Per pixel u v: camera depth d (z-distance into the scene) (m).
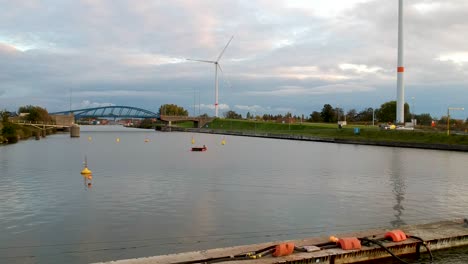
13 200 36.44
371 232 23.31
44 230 27.14
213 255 19.19
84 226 28.05
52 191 40.88
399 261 21.11
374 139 125.88
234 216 30.86
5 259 22.03
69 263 21.48
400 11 157.12
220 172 56.28
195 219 29.95
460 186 45.41
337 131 157.50
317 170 59.06
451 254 22.16
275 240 25.28
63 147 106.81
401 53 158.88
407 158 78.81
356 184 46.47
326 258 19.69
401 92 160.25
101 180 48.28
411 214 32.12
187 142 136.75
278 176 52.62
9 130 128.62
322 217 30.80
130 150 98.56
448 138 107.31
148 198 37.41
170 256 19.02
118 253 22.92
